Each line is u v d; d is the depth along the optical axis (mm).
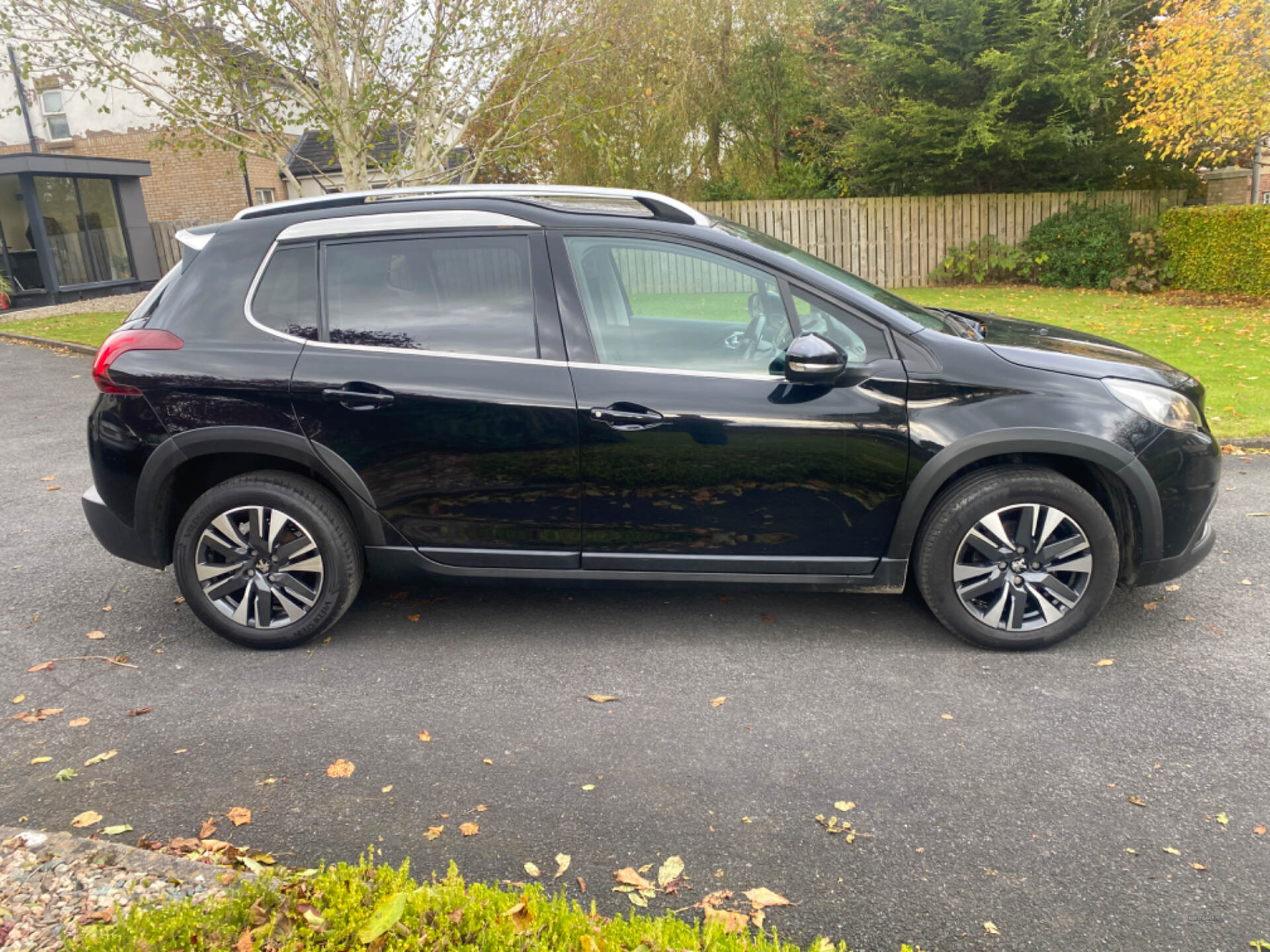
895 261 18234
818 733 3230
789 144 21969
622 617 4238
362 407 3699
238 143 11617
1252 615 4055
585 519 3773
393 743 3213
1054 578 3725
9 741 3260
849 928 2311
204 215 25125
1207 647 3787
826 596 4430
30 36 11328
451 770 3045
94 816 2791
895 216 18047
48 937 2088
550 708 3441
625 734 3246
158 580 4801
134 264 21609
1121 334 11430
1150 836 2637
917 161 18453
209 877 2311
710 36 19656
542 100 12070
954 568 3748
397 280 3789
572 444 3674
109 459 3834
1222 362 9414
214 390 3742
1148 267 16344
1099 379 3689
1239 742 3096
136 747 3209
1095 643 3854
